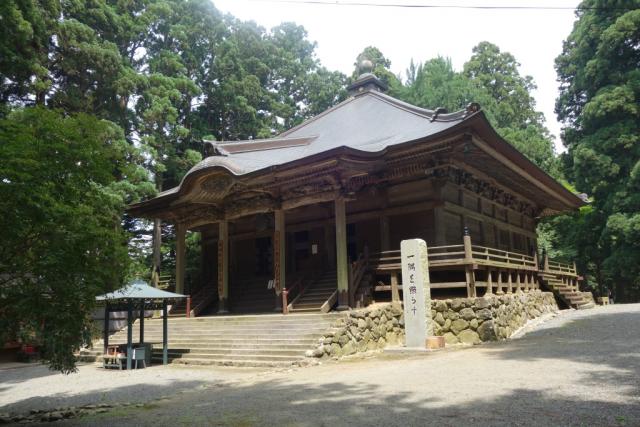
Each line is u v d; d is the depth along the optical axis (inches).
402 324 704.4
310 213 960.3
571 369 387.5
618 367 384.5
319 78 1931.6
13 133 328.2
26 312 312.0
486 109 1635.1
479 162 821.2
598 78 1407.5
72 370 341.4
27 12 895.7
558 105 1625.2
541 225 1715.1
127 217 1497.3
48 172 324.8
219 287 912.9
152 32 1401.3
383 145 786.8
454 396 314.7
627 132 1309.1
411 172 785.6
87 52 1035.3
